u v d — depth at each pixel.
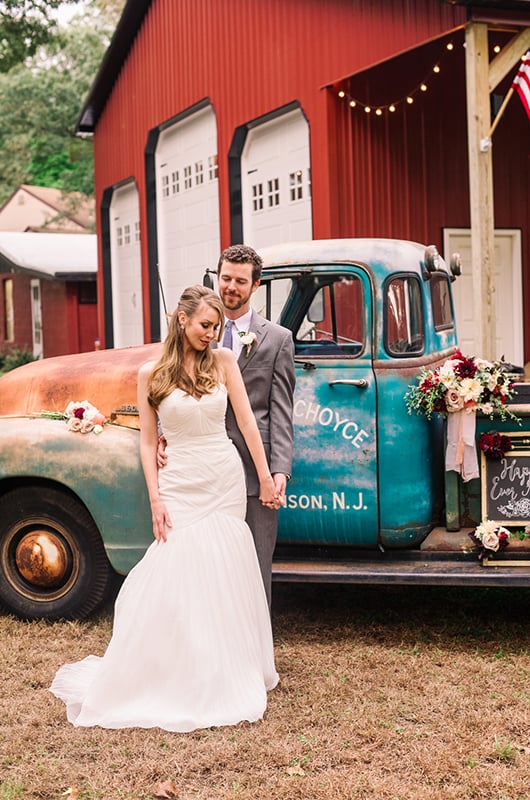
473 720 4.00
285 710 4.16
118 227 19.03
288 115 12.33
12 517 5.32
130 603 4.18
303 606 5.69
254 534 4.55
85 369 5.43
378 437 4.92
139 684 4.09
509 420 4.92
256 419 4.52
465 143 11.73
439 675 4.54
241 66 13.07
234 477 4.30
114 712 4.07
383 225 11.25
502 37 11.21
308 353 5.14
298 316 5.16
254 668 4.19
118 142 18.11
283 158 12.52
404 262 5.03
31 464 5.16
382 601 5.79
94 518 5.09
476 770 3.58
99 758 3.75
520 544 4.88
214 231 14.73
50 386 5.43
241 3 12.94
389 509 4.92
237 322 4.57
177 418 4.23
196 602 4.12
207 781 3.56
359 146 11.12
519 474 4.88
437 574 4.76
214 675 4.06
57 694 4.32
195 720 3.98
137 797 3.45
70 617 5.27
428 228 11.55
